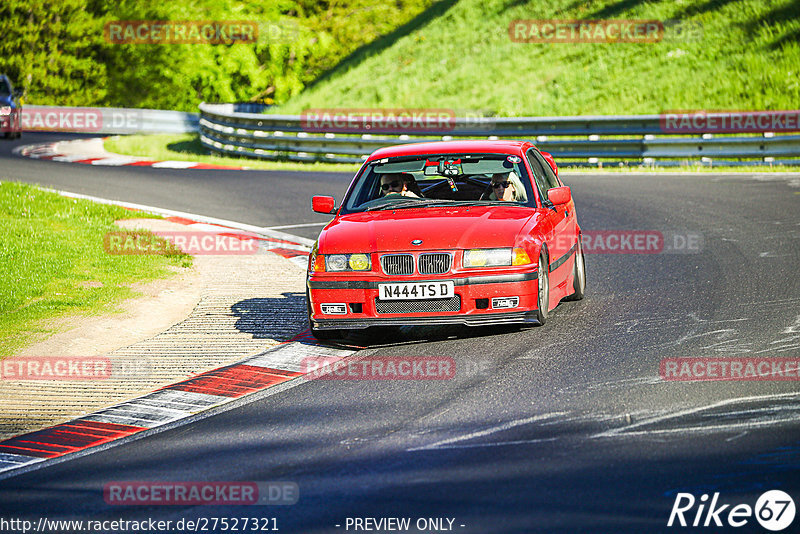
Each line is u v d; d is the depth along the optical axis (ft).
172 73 608.19
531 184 102.47
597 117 259.39
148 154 336.29
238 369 87.76
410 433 66.33
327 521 52.21
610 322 96.58
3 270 124.77
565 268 103.55
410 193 105.70
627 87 328.70
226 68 612.29
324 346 94.53
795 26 322.14
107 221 170.91
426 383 78.84
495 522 50.70
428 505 53.47
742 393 70.95
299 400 76.95
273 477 59.72
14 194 183.11
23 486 61.72
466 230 92.58
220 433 69.97
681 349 84.43
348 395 77.20
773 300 101.71
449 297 89.97
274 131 309.83
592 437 63.10
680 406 68.69
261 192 223.51
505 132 271.90
